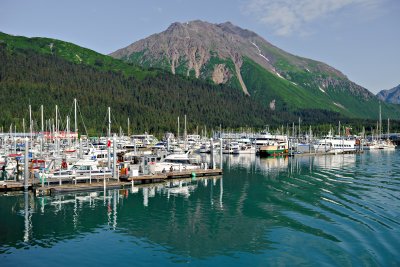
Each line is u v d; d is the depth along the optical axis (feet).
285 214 148.46
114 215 150.30
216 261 103.96
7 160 286.46
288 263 101.35
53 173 210.38
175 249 112.57
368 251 105.81
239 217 146.61
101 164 278.87
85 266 100.58
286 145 499.92
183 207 164.45
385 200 166.71
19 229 131.23
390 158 412.98
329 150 517.96
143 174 236.43
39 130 572.92
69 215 150.10
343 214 144.36
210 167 291.79
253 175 265.54
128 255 108.06
